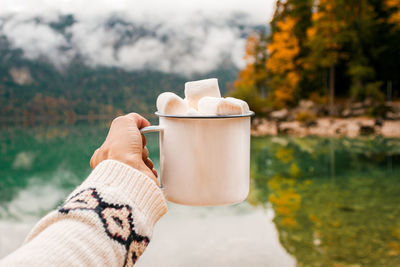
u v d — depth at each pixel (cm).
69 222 20
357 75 1605
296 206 516
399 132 1313
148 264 310
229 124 39
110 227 21
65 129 2380
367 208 486
